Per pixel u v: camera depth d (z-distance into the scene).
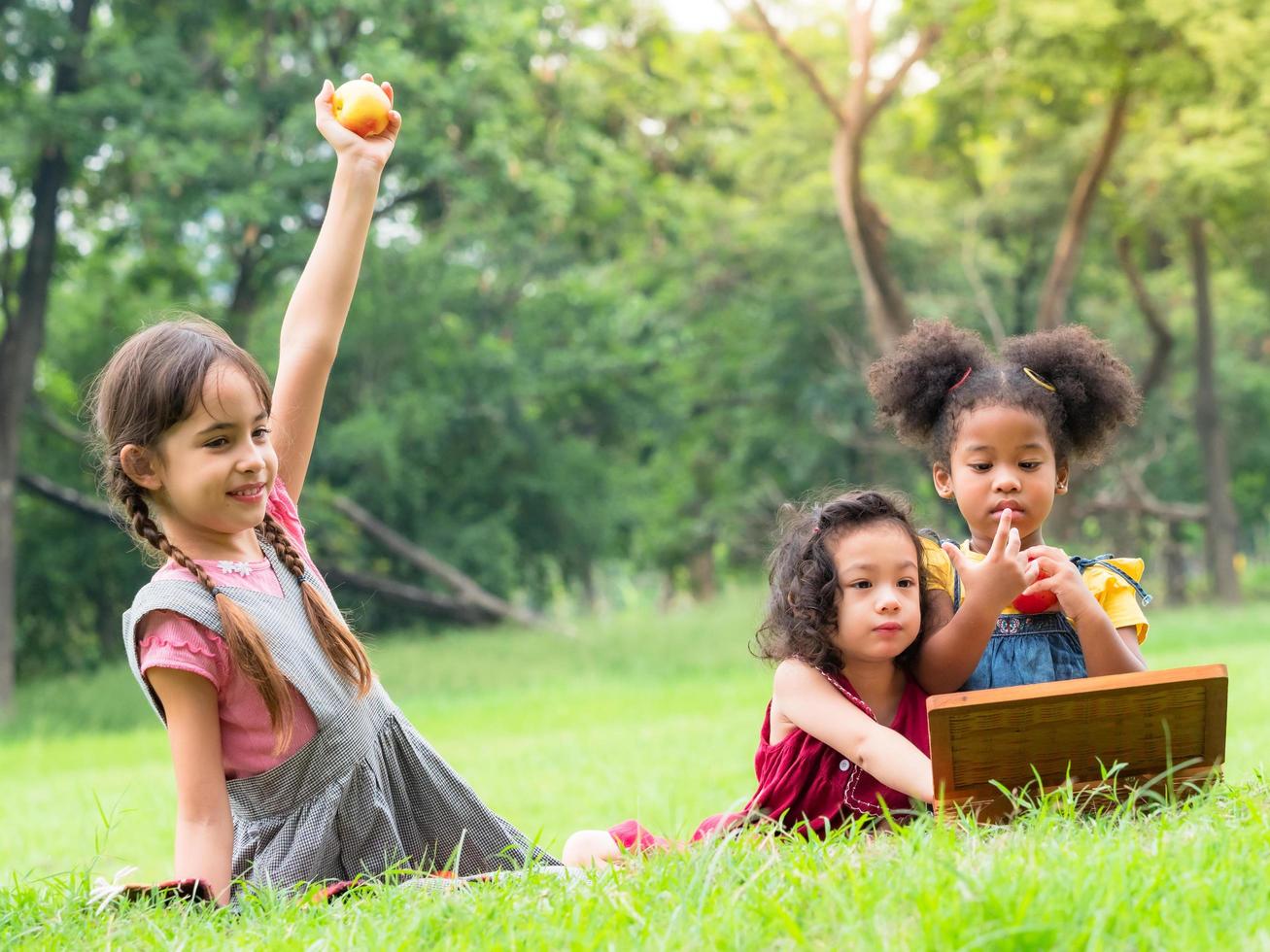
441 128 20.41
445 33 21.42
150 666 3.30
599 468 29.11
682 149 26.62
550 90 22.28
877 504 3.55
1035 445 3.79
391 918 2.78
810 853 2.91
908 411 4.06
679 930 2.43
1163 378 28.34
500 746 11.07
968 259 27.38
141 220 18.55
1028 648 3.74
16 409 19.28
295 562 3.55
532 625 25.92
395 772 3.58
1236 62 19.09
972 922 2.25
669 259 28.56
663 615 27.23
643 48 24.38
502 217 21.58
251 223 21.00
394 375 25.64
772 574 3.67
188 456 3.34
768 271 28.75
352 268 3.96
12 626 19.33
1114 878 2.41
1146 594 3.90
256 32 21.20
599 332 28.02
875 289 22.77
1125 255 26.42
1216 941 2.18
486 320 27.61
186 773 3.30
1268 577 38.56
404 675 20.22
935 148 24.39
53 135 18.11
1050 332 4.02
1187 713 3.18
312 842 3.37
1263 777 3.34
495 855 3.63
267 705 3.30
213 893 3.20
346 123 4.05
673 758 9.23
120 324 23.75
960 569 3.52
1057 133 25.58
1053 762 3.12
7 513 19.20
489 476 27.98
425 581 28.03
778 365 29.28
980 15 20.28
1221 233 26.66
